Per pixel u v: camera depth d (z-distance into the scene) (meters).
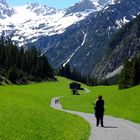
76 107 95.56
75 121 44.56
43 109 58.81
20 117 39.00
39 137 28.11
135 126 43.44
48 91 182.62
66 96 154.62
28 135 28.39
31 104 68.62
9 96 77.38
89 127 40.06
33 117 40.72
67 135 30.97
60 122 40.12
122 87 145.00
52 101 125.50
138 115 60.06
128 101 88.88
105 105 90.81
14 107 51.03
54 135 29.97
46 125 35.69
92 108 88.44
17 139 26.31
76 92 174.38
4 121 34.53
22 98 81.56
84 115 61.72
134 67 140.50
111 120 52.56
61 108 92.06
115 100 95.38
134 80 139.88
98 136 32.56
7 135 27.47
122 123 47.47
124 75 145.38
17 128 31.25
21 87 186.12
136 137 32.50
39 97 127.38
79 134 32.69
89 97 127.75
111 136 32.78
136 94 93.75
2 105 52.22
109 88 199.38
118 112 69.38
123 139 30.97
